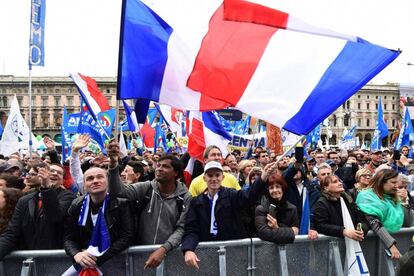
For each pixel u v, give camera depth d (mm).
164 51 4285
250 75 4016
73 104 82188
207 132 7691
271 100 3949
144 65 4227
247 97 3973
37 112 81688
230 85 4004
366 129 93875
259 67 4023
